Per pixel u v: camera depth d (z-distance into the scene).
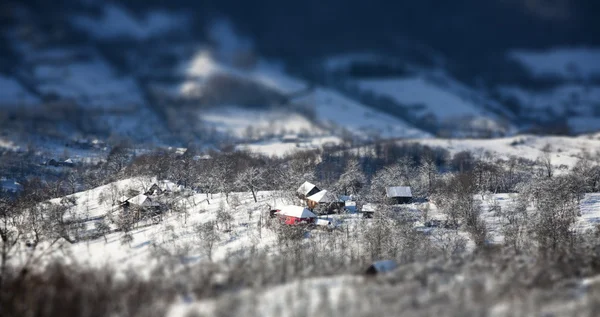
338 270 134.88
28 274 131.38
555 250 150.00
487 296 112.12
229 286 122.88
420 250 153.62
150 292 118.38
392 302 109.06
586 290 116.62
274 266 136.62
